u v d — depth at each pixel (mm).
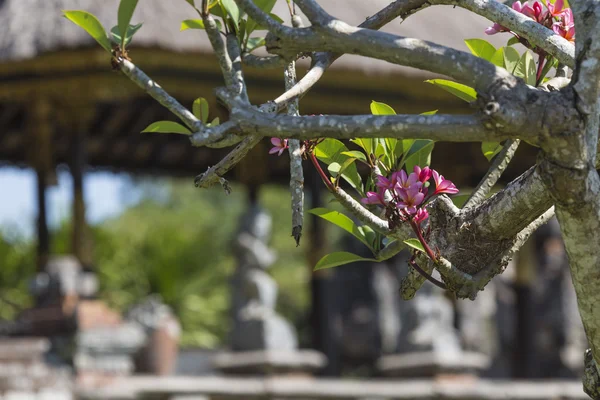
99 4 8633
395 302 17438
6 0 9164
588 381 2168
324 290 11242
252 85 9344
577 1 1685
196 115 2080
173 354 9703
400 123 1624
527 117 1588
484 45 2277
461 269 2055
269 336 9648
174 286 17328
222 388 8969
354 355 17047
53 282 9297
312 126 1669
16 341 8578
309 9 1710
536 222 2107
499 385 9914
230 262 18578
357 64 9195
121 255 17453
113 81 8883
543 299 17359
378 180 2041
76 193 9516
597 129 1652
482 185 2273
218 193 24109
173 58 8453
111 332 8898
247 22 1925
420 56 1637
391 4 2082
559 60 2047
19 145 13391
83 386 8500
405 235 2102
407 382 10109
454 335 10438
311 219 11344
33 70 9016
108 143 13797
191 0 1874
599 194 1669
